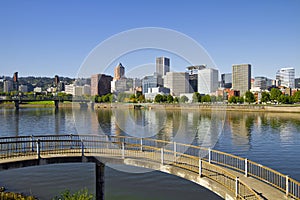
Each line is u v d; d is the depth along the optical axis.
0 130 58.12
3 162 15.72
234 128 56.56
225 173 13.77
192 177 14.67
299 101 114.00
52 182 22.72
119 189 20.64
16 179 23.34
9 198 17.39
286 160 29.98
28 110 129.12
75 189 21.03
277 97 120.81
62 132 54.06
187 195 19.64
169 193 19.84
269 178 18.52
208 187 13.75
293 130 54.41
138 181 22.45
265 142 41.47
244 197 11.99
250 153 33.84
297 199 11.86
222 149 36.19
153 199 18.95
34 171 25.64
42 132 54.50
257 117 81.88
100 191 18.02
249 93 126.44
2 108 152.50
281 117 81.19
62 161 17.33
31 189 20.97
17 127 62.69
